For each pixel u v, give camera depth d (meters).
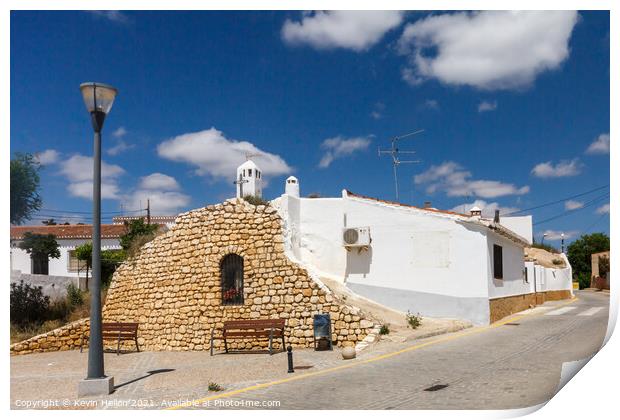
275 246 16.53
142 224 30.47
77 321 18.91
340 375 11.19
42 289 23.92
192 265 17.42
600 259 48.28
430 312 18.94
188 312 17.20
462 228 18.83
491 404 8.70
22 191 17.17
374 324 15.12
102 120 10.95
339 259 20.52
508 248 22.55
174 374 12.45
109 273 27.59
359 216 20.33
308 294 15.84
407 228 19.55
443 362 11.98
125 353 16.95
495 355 12.58
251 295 16.50
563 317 20.41
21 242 29.25
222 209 17.36
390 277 19.58
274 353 14.95
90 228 32.19
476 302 18.45
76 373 13.52
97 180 10.90
